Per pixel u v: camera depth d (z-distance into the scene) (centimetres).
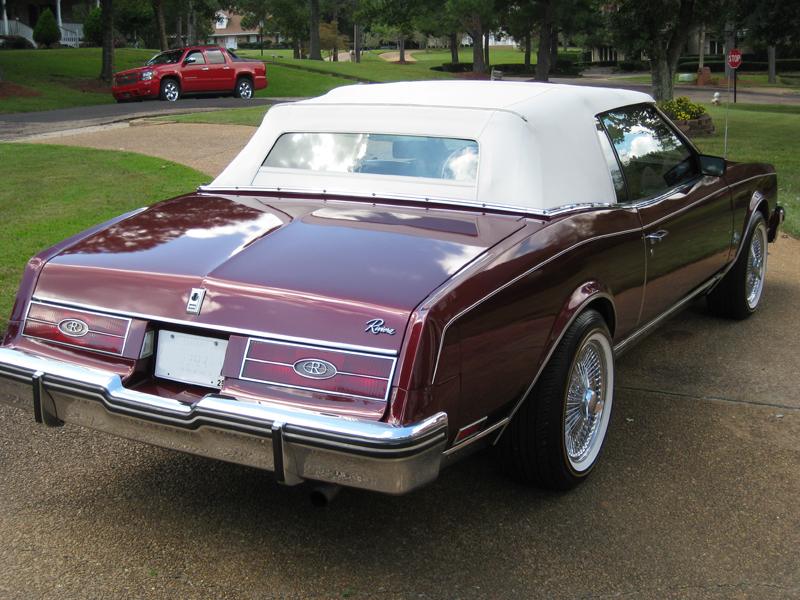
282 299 245
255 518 295
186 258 273
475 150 323
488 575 261
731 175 489
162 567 263
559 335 291
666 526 293
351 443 223
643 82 5162
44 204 823
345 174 341
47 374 265
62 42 5019
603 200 344
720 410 402
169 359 263
